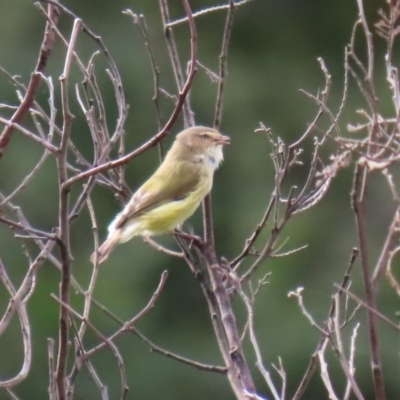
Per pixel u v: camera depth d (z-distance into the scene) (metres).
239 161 20.42
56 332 18.69
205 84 20.66
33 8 20.78
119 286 19.48
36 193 19.39
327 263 19.38
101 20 20.69
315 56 22.09
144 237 8.26
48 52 6.04
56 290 19.02
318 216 19.59
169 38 7.59
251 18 22.31
